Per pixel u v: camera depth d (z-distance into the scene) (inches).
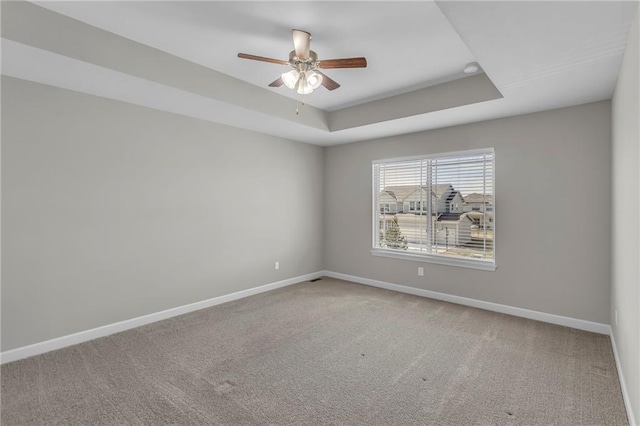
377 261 192.5
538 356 105.3
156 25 91.4
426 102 137.6
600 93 114.0
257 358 104.7
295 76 96.0
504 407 79.5
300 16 85.8
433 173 169.6
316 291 183.2
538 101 122.6
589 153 124.6
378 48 103.0
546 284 135.6
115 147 124.5
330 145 212.8
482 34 75.6
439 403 81.4
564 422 74.1
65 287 113.3
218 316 143.3
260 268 180.7
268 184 183.8
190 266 149.5
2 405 80.0
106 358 104.6
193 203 149.9
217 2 80.2
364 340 118.3
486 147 149.7
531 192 138.3
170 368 98.3
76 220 115.5
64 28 86.9
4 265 101.3
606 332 122.2
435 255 167.9
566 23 70.7
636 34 64.9
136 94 117.4
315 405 80.7
